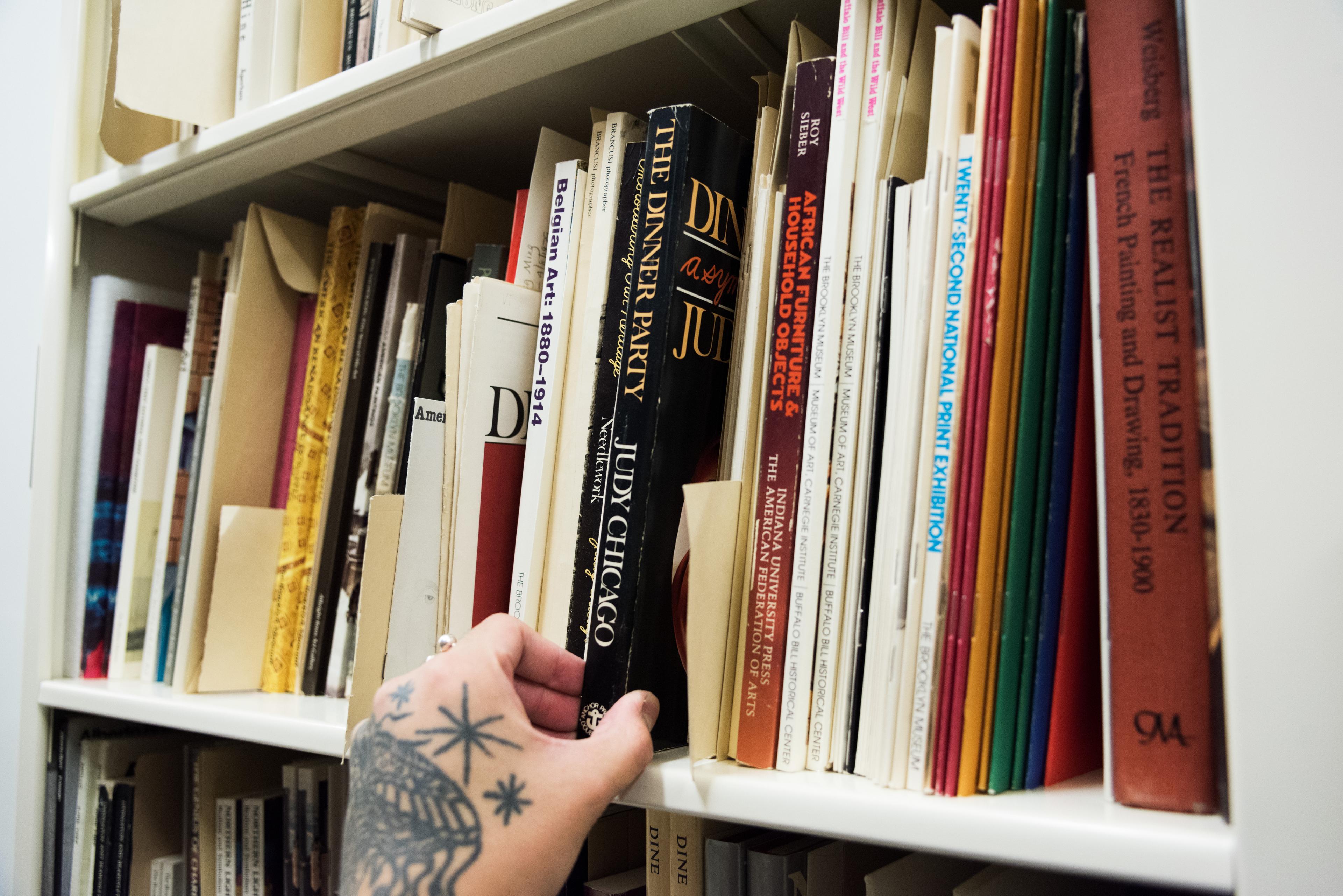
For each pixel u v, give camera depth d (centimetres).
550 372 61
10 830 97
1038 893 51
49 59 109
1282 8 43
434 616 64
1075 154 46
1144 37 42
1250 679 36
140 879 86
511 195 101
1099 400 42
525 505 61
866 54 52
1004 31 46
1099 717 50
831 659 49
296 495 83
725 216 57
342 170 89
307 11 77
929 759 43
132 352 96
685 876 57
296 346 90
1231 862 34
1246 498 37
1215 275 37
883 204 50
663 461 53
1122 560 40
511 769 46
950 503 44
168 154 83
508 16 61
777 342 52
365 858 45
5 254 111
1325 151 45
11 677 100
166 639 87
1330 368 43
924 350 46
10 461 105
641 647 52
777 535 50
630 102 76
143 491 91
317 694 77
